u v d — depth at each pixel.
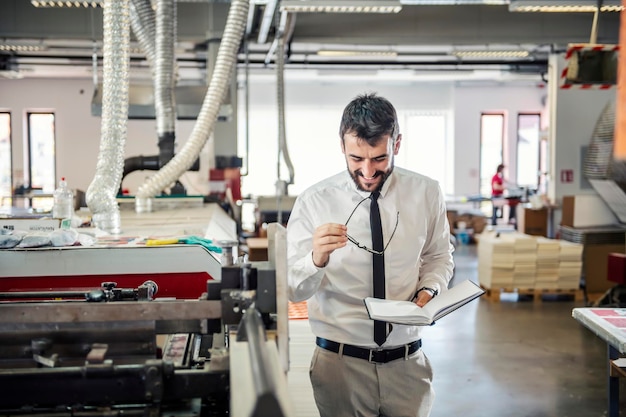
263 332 1.23
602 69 6.48
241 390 1.08
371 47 10.74
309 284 2.10
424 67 12.56
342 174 2.32
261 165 16.08
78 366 1.46
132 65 11.77
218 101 3.72
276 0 6.39
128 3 2.65
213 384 1.40
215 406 1.47
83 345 1.52
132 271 2.25
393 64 12.09
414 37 8.90
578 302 8.02
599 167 8.55
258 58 11.57
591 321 3.14
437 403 4.74
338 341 2.23
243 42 9.00
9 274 2.18
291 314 3.69
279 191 6.64
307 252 2.29
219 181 9.21
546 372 5.39
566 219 9.32
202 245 2.32
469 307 7.75
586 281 8.24
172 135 4.65
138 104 6.89
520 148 16.48
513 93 16.17
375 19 8.86
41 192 14.34
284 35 7.91
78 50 10.71
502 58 12.15
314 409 2.39
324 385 2.27
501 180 14.84
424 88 16.19
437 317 2.02
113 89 2.68
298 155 16.16
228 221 4.17
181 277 2.28
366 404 2.24
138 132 15.18
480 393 4.93
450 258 2.43
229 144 9.49
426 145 16.44
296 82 15.90
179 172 3.88
